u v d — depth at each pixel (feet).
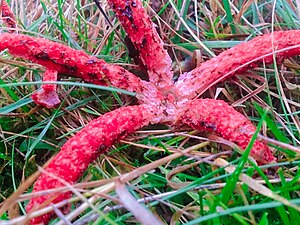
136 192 0.38
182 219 0.36
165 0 0.53
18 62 0.46
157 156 0.42
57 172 0.31
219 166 0.34
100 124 0.34
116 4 0.39
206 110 0.36
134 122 0.36
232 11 0.53
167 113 0.38
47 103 0.41
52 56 0.37
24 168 0.41
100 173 0.39
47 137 0.44
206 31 0.52
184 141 0.40
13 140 0.44
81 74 0.39
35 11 0.56
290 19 0.49
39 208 0.29
